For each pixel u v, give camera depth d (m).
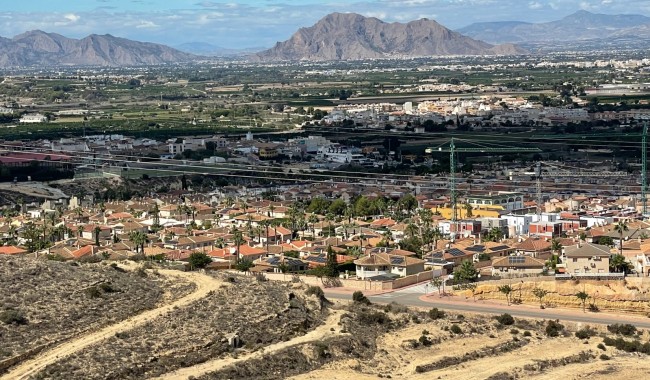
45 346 190.88
